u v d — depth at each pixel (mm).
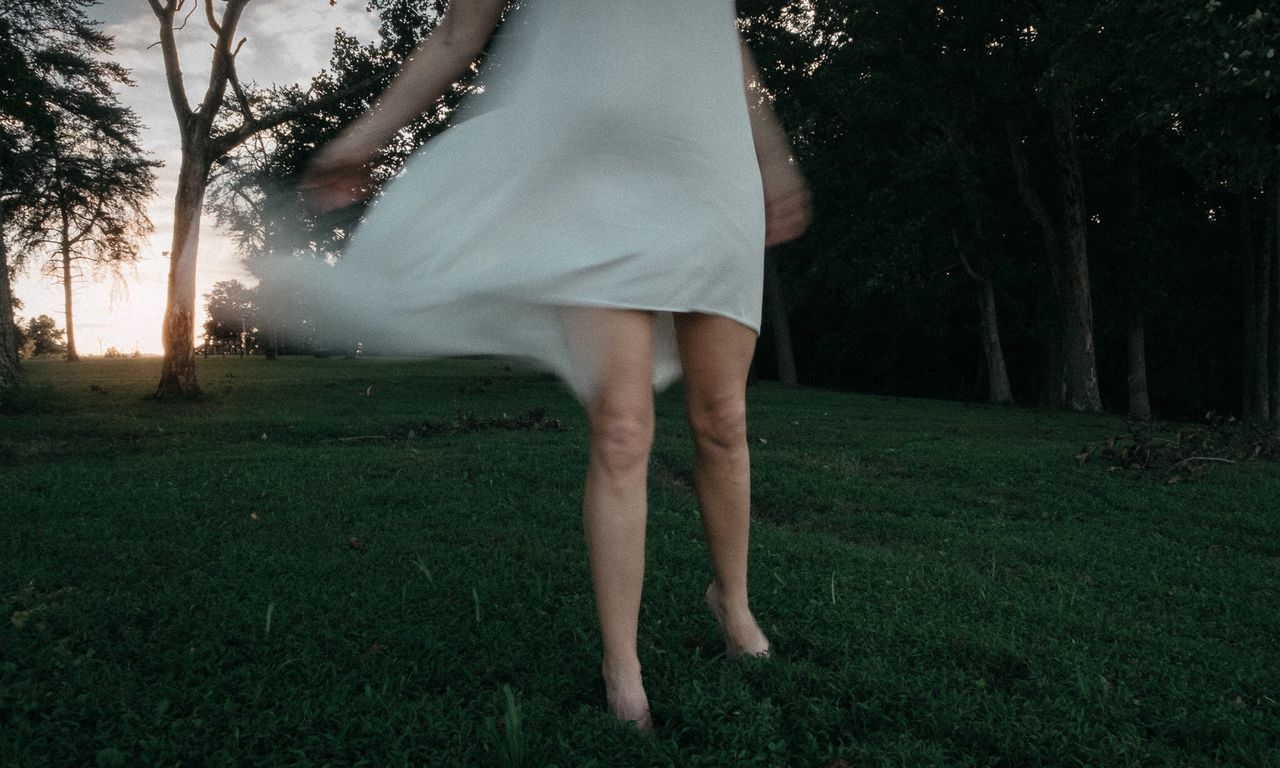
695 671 2131
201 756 1751
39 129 15875
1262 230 24203
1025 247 26750
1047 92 19641
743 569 2254
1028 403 32844
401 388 18797
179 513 4301
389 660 2234
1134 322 24141
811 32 25281
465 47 1776
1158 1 10648
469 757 1725
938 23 22125
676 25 1817
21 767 1692
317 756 1730
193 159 14828
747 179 1934
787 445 8734
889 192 23438
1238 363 29547
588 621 2543
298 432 9414
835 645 2377
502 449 7207
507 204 1762
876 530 4520
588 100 1771
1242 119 11164
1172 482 6438
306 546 3596
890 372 39812
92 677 2107
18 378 12992
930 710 1988
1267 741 1944
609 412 1857
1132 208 23453
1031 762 1811
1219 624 2906
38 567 3172
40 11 16281
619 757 1709
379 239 1677
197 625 2502
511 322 1807
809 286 32844
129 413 12430
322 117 16812
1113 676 2287
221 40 14797
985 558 3865
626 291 1774
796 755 1798
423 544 3617
